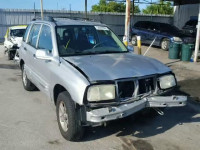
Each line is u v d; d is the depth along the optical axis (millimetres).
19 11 21266
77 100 3555
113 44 5156
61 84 3990
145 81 3891
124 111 3541
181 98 4020
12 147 3902
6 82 7762
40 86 5172
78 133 3887
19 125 4680
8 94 6512
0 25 20922
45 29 5211
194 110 5566
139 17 24375
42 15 20016
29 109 5480
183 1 22312
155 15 24828
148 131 4500
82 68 3840
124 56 4660
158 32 16250
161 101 3877
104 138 4207
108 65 4000
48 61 4562
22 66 6793
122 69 3877
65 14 22562
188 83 7844
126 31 9336
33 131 4445
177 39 14734
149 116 4973
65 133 4039
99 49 4855
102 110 3463
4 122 4801
